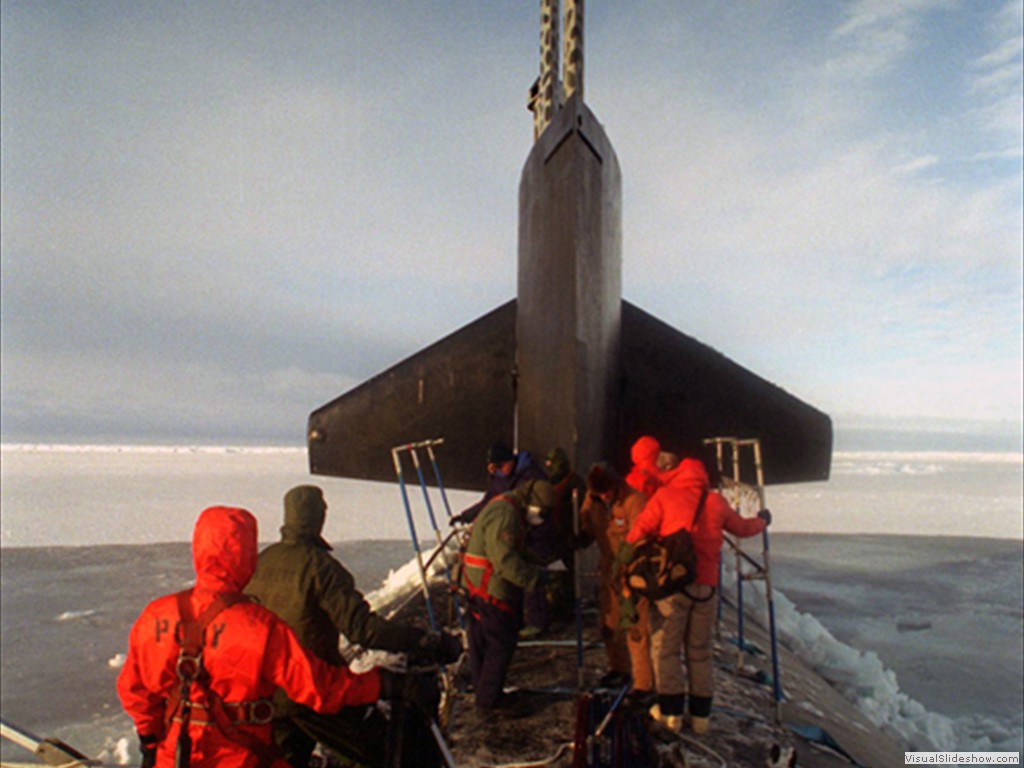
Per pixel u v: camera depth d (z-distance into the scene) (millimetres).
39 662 13508
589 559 7859
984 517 37188
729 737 4480
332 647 2844
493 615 4594
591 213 7383
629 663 4961
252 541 2223
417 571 11898
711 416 9586
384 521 32562
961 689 10484
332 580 2748
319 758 3744
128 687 2154
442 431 10141
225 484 55469
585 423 7109
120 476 64375
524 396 8570
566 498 6027
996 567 21594
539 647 6195
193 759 2064
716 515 4203
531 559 4738
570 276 6984
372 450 10375
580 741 3301
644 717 4348
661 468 4551
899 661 12000
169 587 20281
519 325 9062
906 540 27844
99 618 16766
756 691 5707
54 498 45531
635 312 9680
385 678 2627
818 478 9586
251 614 2115
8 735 2611
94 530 31969
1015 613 15508
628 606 4047
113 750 9633
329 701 2246
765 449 9562
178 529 32312
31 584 20578
